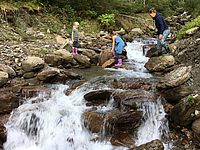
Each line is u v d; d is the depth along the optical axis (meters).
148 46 13.80
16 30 13.48
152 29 21.55
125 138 6.99
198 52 9.76
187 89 7.59
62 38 14.50
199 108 6.84
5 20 13.54
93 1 19.81
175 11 30.22
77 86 8.76
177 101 7.49
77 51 12.09
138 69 10.73
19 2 15.52
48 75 9.15
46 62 10.55
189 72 8.30
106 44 14.70
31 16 15.41
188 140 6.74
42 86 8.80
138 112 7.18
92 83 8.92
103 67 11.29
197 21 12.01
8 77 9.04
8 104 7.68
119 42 11.48
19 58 10.47
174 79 7.83
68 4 18.73
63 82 9.37
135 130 7.16
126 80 8.92
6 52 10.74
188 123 6.86
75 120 7.36
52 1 18.02
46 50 11.80
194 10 26.47
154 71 10.16
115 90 8.02
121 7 22.80
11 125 7.34
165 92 7.77
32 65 9.58
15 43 12.02
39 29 14.97
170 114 7.23
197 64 9.27
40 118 7.46
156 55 11.23
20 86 8.51
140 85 8.41
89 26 18.39
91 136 7.11
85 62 11.08
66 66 10.82
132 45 14.39
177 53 10.64
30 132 7.43
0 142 7.03
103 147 6.91
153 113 7.44
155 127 7.27
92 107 7.75
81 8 19.28
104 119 7.10
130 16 22.20
